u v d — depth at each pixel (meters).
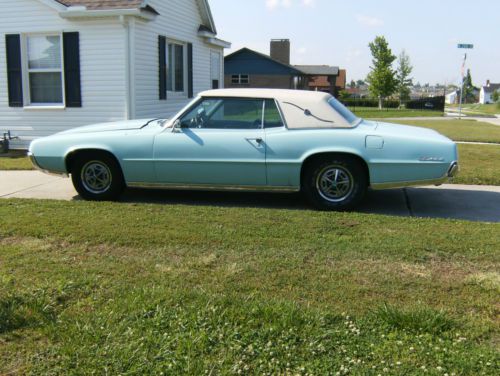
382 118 29.52
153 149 6.83
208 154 6.68
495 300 3.80
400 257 4.68
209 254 4.74
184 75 14.90
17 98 12.16
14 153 11.72
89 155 7.09
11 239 5.21
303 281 4.11
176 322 3.41
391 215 6.44
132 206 6.57
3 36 11.98
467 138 15.61
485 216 6.50
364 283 4.09
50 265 4.46
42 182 8.58
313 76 57.28
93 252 4.82
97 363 3.00
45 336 3.29
